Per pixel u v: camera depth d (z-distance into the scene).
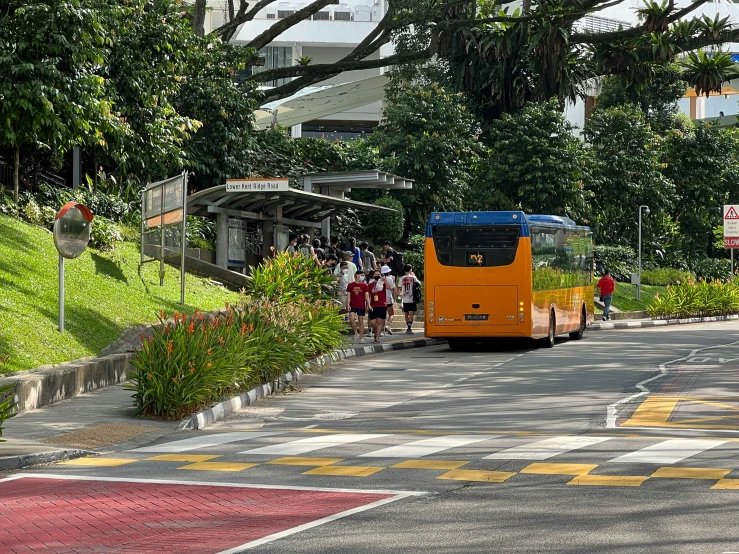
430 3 53.00
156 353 16.05
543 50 53.03
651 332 37.22
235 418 16.52
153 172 35.50
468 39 56.03
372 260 36.62
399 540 8.08
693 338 33.31
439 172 49.38
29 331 19.08
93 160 34.00
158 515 9.13
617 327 42.16
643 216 60.16
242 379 18.36
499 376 21.94
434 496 9.81
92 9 25.70
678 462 11.37
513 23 54.97
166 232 28.20
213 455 12.47
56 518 9.07
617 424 14.81
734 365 23.80
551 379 21.12
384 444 13.07
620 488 9.99
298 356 21.34
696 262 64.12
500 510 9.14
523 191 51.59
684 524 8.49
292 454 12.38
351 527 8.55
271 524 8.72
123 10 29.23
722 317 50.16
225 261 32.38
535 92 55.69
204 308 27.06
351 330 32.06
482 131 58.59
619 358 25.73
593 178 58.53
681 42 54.97
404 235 49.78
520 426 14.77
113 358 19.28
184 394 15.58
